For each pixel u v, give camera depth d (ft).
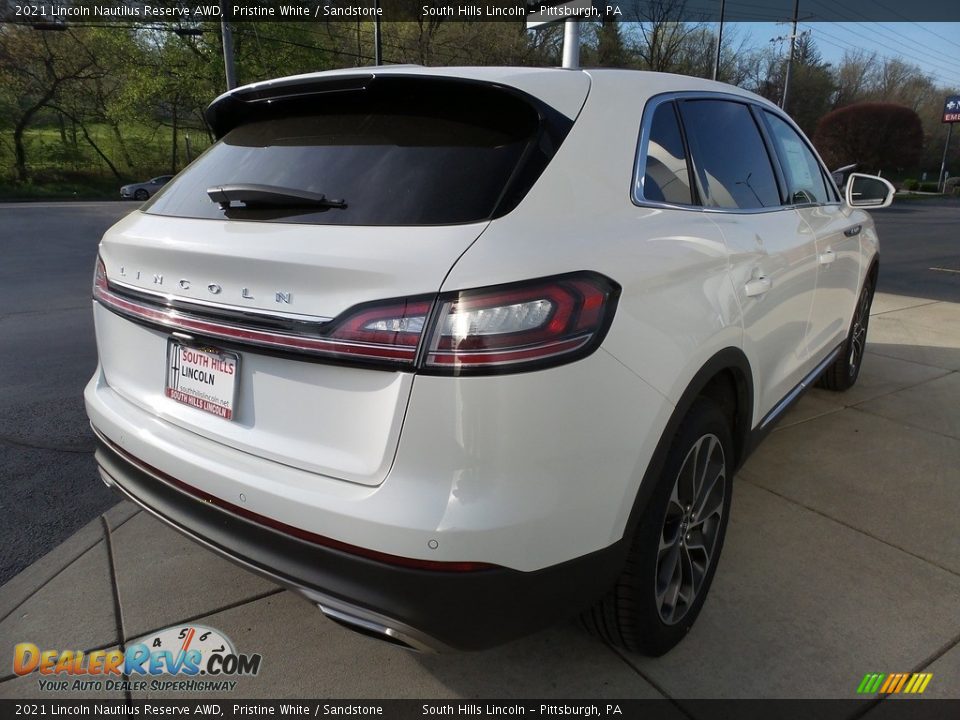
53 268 34.71
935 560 8.80
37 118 138.21
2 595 8.21
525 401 4.93
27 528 9.75
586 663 7.07
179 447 6.21
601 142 6.26
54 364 17.34
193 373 6.29
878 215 86.28
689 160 7.57
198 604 8.02
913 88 215.92
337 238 5.32
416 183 5.62
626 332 5.49
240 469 5.73
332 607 5.32
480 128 6.00
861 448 12.14
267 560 5.59
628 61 128.77
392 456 5.04
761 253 8.03
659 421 5.89
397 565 5.02
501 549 5.01
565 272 5.16
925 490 10.62
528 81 6.15
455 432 4.89
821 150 163.84
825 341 11.86
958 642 7.34
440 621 5.14
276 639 7.47
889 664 7.03
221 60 128.88
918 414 13.79
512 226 5.22
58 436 12.84
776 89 173.17
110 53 133.59
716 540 7.65
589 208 5.83
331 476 5.36
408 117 6.31
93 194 130.41
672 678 6.86
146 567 8.70
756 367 8.15
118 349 7.27
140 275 6.56
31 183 129.59
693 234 6.79
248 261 5.47
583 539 5.45
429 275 4.89
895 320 22.53
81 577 8.49
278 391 5.65
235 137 7.38
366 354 4.99
